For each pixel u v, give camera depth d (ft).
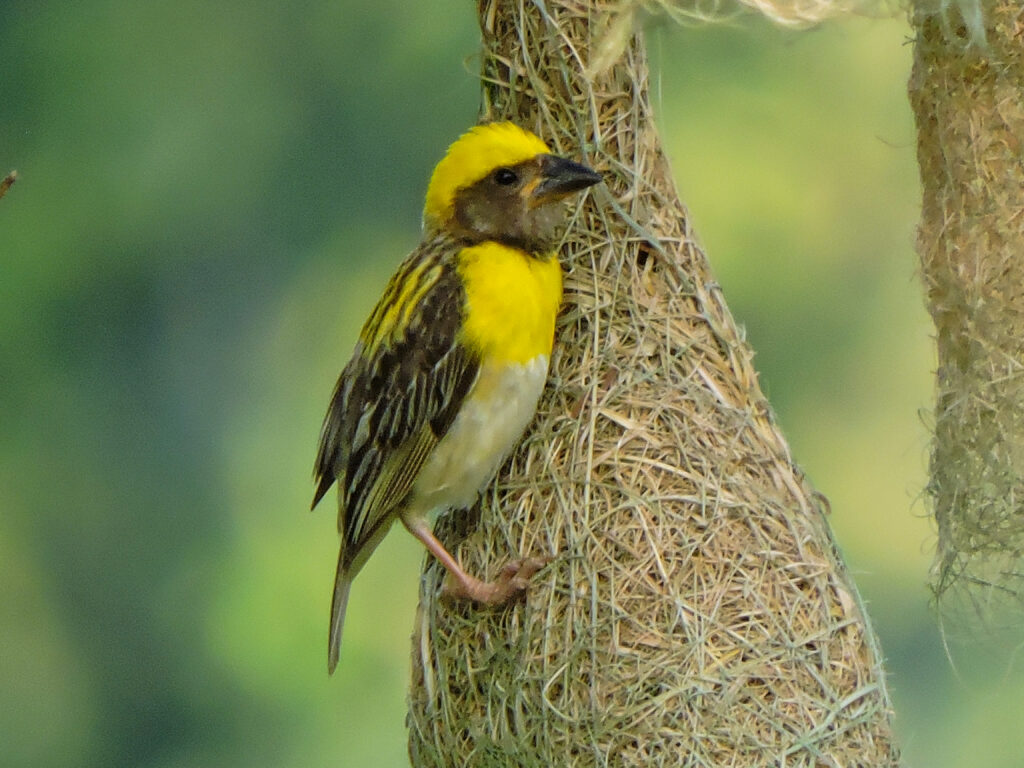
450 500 25.73
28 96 43.80
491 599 24.64
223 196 44.27
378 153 43.93
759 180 41.52
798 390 41.19
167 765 41.55
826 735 23.88
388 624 42.14
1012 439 26.66
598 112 25.08
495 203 25.46
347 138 44.06
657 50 26.04
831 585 24.80
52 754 41.47
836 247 41.52
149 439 43.98
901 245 41.22
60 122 43.91
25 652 41.81
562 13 25.04
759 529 24.40
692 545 24.09
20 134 43.73
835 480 40.83
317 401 43.98
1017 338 26.50
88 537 43.04
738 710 23.61
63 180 43.91
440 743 25.44
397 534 42.86
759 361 41.24
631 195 25.04
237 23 44.19
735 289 41.16
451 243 26.04
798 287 41.37
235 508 43.73
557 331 25.41
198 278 44.39
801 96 41.96
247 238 44.34
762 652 23.82
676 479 24.43
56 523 42.98
